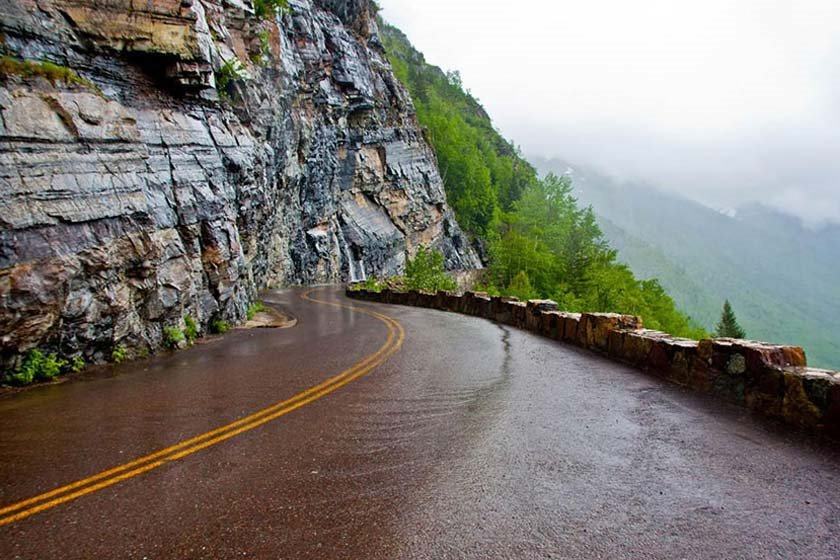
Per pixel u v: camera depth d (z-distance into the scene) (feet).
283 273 148.36
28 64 31.50
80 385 26.55
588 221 195.72
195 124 48.55
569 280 174.19
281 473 14.55
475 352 35.86
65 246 29.32
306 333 49.32
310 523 11.66
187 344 40.52
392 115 222.89
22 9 34.91
